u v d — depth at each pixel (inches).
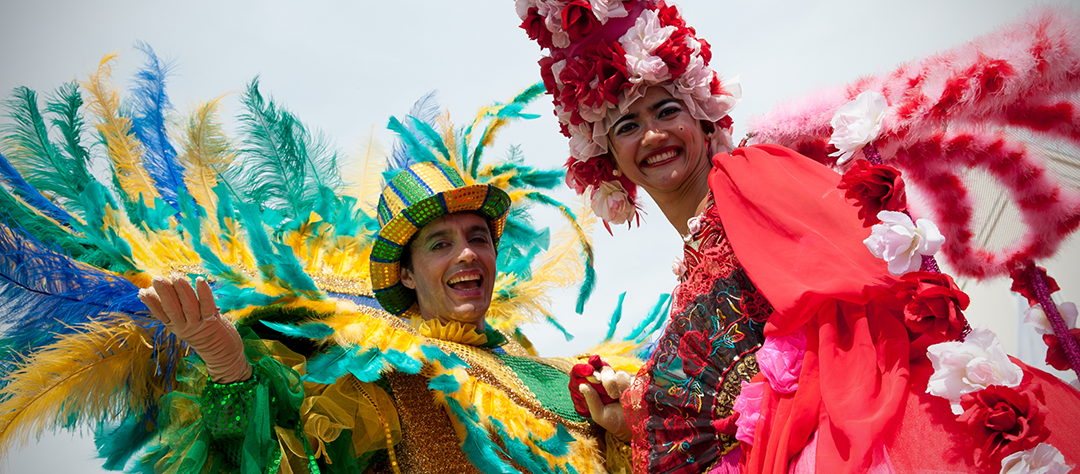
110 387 92.5
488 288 114.8
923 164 73.9
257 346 88.3
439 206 111.3
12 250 89.9
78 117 109.3
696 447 74.4
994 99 68.6
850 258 64.3
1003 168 71.4
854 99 74.1
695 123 85.7
